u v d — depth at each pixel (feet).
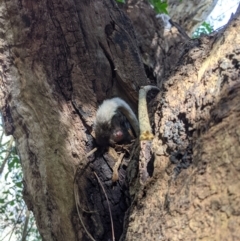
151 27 8.75
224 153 2.78
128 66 5.86
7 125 6.04
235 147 2.73
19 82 5.66
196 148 3.08
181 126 3.52
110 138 4.98
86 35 5.75
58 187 5.20
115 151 5.02
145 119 4.00
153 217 3.22
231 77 3.17
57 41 5.62
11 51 5.73
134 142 4.85
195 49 4.11
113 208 4.81
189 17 13.34
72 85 5.45
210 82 3.42
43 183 5.41
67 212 5.11
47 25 5.65
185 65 4.07
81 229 4.93
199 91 3.50
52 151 5.30
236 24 3.60
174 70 4.22
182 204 2.88
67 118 5.28
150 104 4.80
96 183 4.93
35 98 5.52
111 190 4.87
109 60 5.81
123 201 4.81
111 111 4.90
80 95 5.39
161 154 3.60
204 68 3.68
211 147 2.91
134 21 8.74
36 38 5.64
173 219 2.90
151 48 8.45
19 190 12.44
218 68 3.41
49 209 5.40
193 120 3.38
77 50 5.61
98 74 5.63
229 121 2.89
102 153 5.02
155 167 3.58
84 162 5.01
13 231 13.15
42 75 5.51
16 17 5.70
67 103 5.36
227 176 2.68
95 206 4.87
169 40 8.63
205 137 3.02
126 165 4.88
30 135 5.62
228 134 2.83
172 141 3.53
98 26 5.91
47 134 5.38
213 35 4.14
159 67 8.23
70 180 5.08
